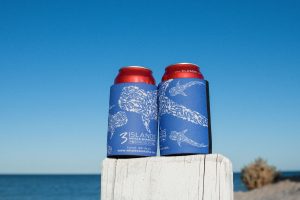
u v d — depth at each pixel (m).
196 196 0.70
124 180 0.76
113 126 0.77
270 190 6.00
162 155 0.76
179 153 0.73
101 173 0.78
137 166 0.75
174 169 0.72
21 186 34.19
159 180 0.73
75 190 26.34
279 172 7.32
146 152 0.76
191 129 0.74
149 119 0.77
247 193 6.33
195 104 0.75
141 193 0.74
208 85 0.78
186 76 0.76
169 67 0.78
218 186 0.68
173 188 0.71
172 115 0.75
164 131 0.75
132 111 0.76
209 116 0.77
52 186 34.00
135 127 0.76
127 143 0.76
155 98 0.78
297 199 4.75
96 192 23.36
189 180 0.70
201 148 0.74
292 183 6.08
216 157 0.69
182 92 0.75
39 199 17.84
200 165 0.70
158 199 0.72
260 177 7.09
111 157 0.79
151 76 0.80
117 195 0.76
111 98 0.79
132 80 0.78
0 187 32.56
